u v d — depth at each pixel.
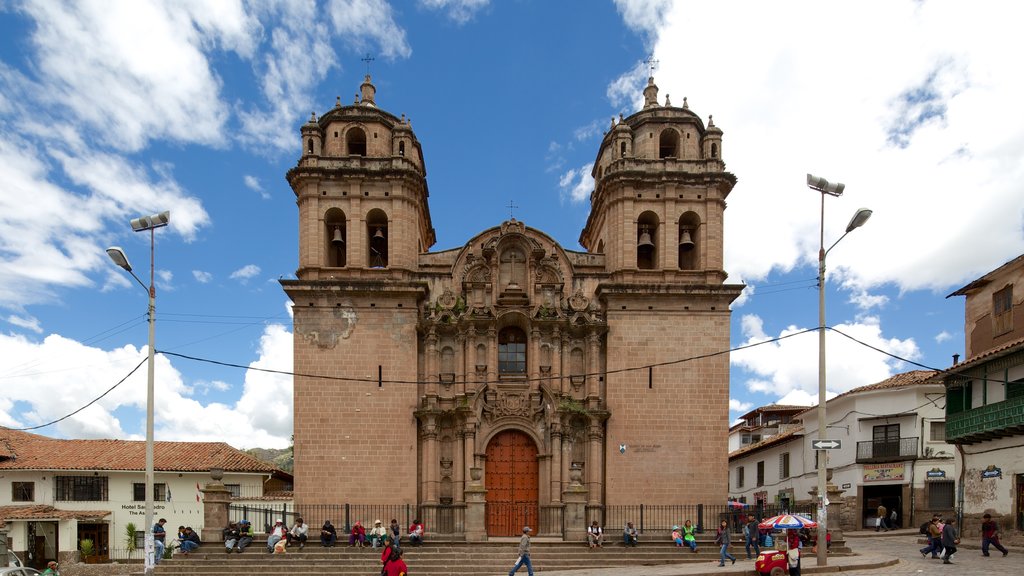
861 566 26.50
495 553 30.62
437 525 36.62
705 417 37.81
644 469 37.28
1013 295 37.16
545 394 37.81
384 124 40.84
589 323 38.31
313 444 37.03
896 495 50.19
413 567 29.55
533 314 38.69
